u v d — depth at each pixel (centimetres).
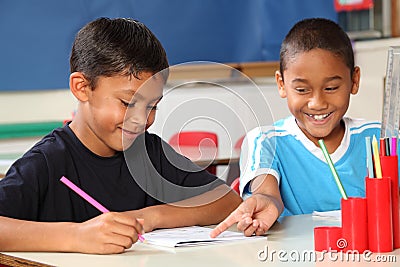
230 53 433
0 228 131
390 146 127
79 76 146
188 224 152
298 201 183
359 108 420
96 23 149
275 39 437
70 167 154
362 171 184
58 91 398
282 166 183
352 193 182
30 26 388
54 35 393
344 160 183
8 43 384
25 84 389
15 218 143
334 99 174
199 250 127
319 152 182
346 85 175
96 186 156
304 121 178
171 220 150
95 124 147
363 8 430
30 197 147
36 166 150
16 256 126
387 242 123
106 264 119
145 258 122
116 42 142
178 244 130
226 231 143
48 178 151
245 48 435
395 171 125
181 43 423
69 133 157
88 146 156
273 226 148
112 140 146
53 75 394
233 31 433
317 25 175
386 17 436
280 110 376
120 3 406
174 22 421
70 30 395
